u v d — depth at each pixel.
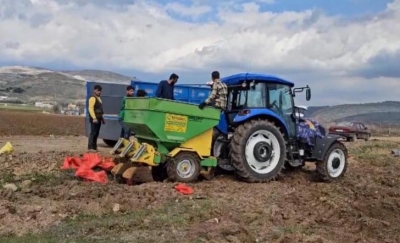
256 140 10.97
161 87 11.31
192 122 10.41
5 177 10.16
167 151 10.34
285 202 9.16
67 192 8.83
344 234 7.43
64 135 24.88
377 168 14.46
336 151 12.09
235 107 11.51
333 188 10.68
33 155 12.42
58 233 6.78
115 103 16.20
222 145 11.24
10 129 27.39
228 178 11.34
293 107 11.91
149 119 9.99
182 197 9.00
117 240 6.54
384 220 8.40
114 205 8.09
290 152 11.75
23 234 6.74
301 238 7.01
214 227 7.25
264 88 11.46
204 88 14.59
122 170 10.21
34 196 8.67
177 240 6.62
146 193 9.00
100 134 16.30
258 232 7.23
